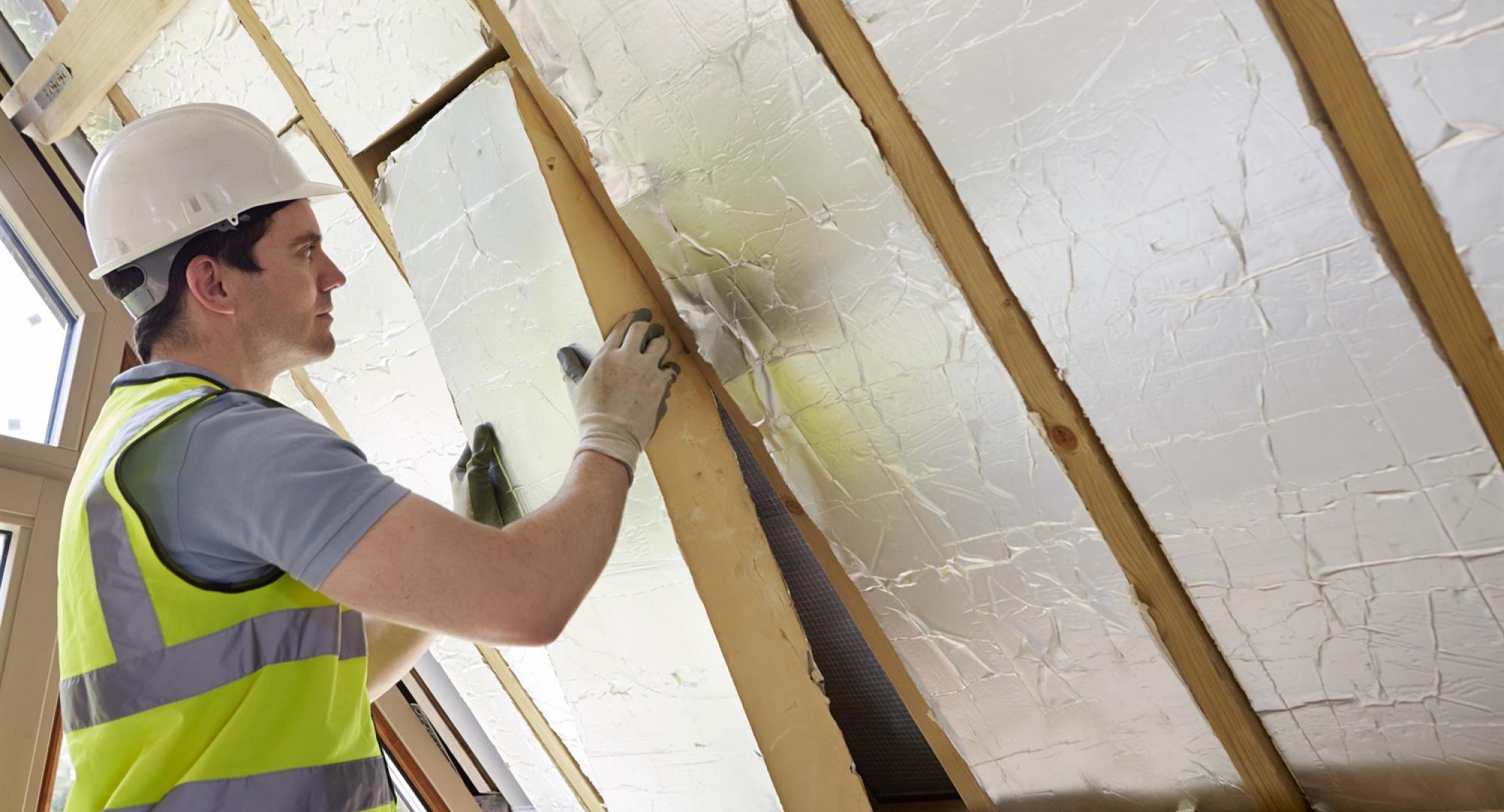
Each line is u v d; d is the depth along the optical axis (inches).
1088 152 36.7
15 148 71.7
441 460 63.6
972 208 39.6
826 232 42.6
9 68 71.1
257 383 42.2
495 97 46.5
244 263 41.2
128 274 41.3
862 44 38.9
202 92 60.2
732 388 48.9
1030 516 44.0
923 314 42.2
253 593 35.6
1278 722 43.9
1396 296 33.7
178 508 34.6
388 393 63.5
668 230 46.2
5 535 68.4
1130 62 34.8
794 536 55.5
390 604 32.6
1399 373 34.8
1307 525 38.8
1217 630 42.8
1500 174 30.7
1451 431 34.8
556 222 45.8
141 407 37.5
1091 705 47.0
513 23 44.7
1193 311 37.4
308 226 43.7
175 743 34.1
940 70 37.9
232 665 34.9
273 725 35.1
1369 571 38.5
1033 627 46.4
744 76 41.1
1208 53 33.5
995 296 41.0
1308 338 35.8
